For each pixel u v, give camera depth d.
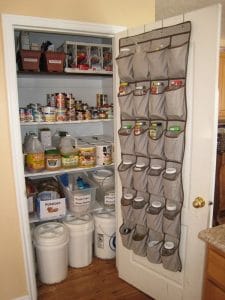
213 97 1.36
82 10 1.67
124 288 2.01
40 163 1.93
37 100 2.25
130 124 1.75
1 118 1.61
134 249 1.87
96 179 2.31
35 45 1.92
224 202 3.29
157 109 1.54
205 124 1.41
